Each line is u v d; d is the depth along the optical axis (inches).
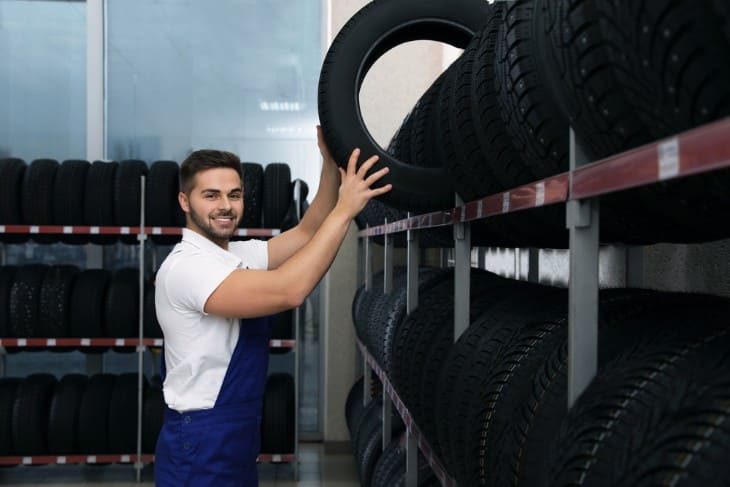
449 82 68.2
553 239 70.4
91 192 183.8
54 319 182.9
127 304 183.5
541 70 43.0
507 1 50.1
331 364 213.5
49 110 223.3
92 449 183.0
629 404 35.5
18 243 195.9
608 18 31.8
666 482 30.1
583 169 39.4
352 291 213.3
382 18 78.1
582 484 35.8
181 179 87.0
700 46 26.6
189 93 229.0
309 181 233.1
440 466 81.5
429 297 96.6
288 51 231.9
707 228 44.6
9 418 181.8
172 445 84.7
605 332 45.5
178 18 228.2
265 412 182.9
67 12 223.3
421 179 74.8
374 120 206.7
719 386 31.2
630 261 93.8
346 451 213.5
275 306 77.2
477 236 82.7
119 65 225.6
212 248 86.0
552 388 47.2
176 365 85.5
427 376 78.7
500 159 56.1
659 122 32.6
